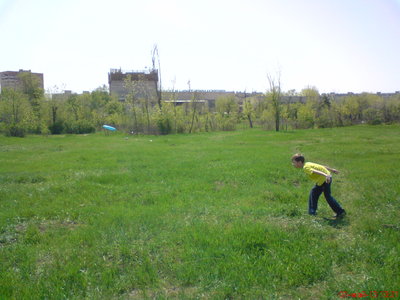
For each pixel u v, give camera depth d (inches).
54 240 259.6
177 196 380.2
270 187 416.5
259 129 1849.2
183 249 231.8
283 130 1652.3
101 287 188.9
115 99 2278.5
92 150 840.9
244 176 479.5
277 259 212.2
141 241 247.8
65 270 208.8
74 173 528.4
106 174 511.8
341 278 192.7
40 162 649.6
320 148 811.4
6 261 227.0
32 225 292.4
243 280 190.1
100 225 286.5
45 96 1761.8
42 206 349.4
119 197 380.2
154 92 1945.1
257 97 2864.2
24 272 208.5
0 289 188.4
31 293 184.4
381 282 182.7
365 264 206.8
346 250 224.4
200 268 205.6
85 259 223.0
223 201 355.6
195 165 583.8
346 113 1925.4
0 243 258.8
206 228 267.4
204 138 1224.2
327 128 1729.8
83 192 402.3
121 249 232.2
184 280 195.6
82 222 304.7
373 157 647.1
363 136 1156.5
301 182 455.2
